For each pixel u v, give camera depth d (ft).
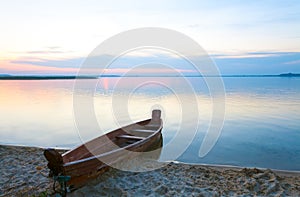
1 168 17.66
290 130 32.12
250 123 36.37
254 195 13.56
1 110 50.57
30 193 13.80
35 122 39.09
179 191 14.10
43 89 109.70
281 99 63.21
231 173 16.81
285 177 16.40
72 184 13.15
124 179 15.60
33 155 20.75
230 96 71.87
